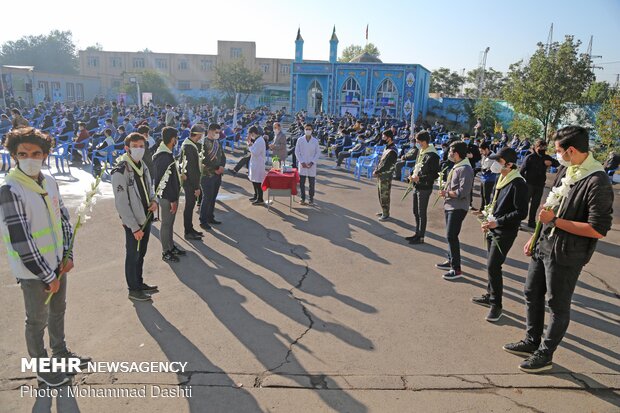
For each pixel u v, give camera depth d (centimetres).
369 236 756
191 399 329
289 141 1927
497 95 5862
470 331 442
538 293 389
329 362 380
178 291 509
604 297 538
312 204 977
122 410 315
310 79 4056
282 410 320
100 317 443
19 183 309
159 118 2631
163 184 558
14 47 7250
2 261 572
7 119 1609
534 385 358
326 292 522
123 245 655
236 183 1183
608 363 394
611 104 1755
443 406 331
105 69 6494
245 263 605
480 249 707
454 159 566
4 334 407
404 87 3809
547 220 355
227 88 5003
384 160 850
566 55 2427
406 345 411
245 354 387
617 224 909
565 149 351
